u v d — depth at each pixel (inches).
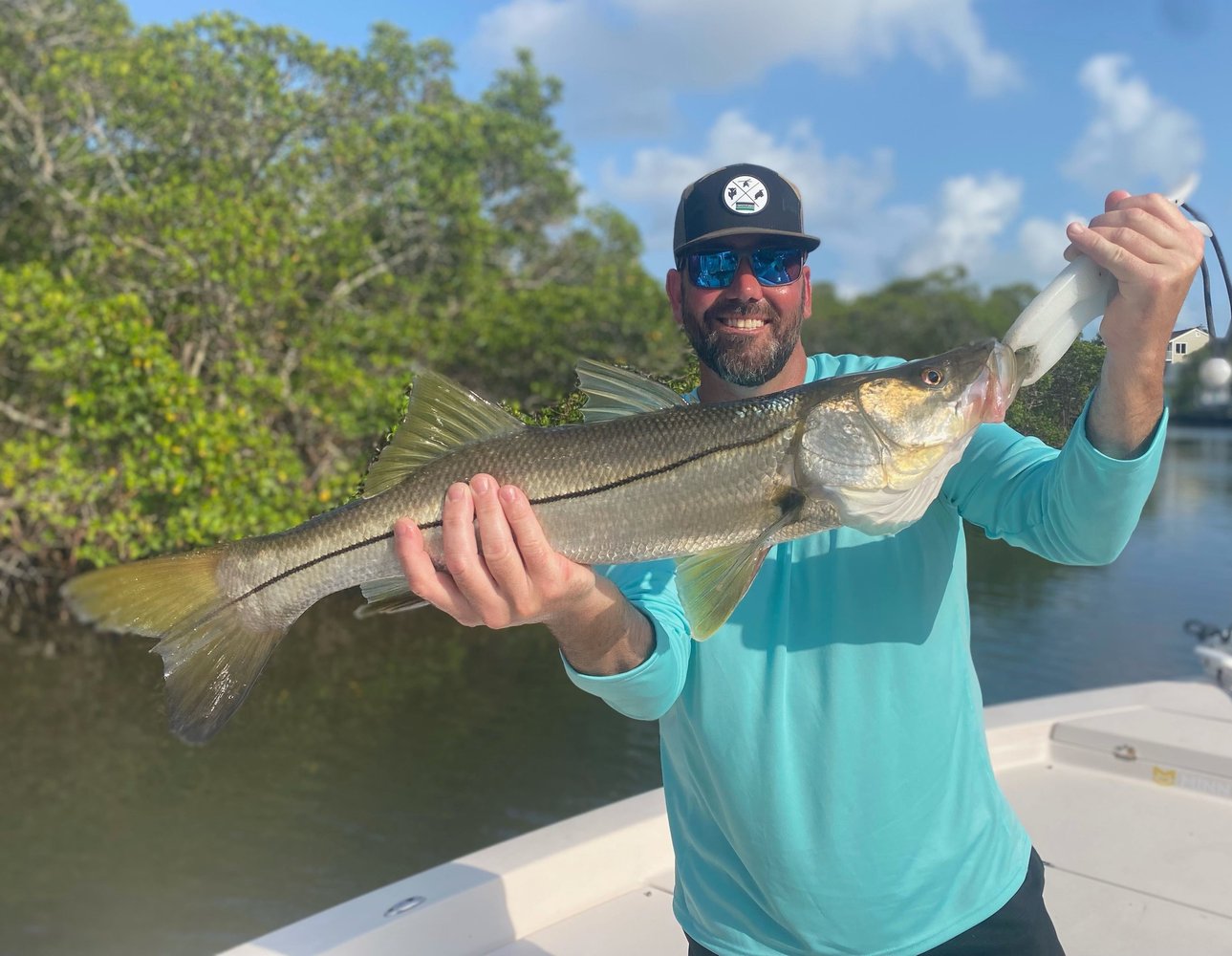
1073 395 76.0
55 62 539.2
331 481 431.8
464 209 660.1
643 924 121.3
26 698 395.9
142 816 307.4
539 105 968.9
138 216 481.4
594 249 903.1
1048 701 175.9
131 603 77.4
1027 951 80.9
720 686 80.7
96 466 443.2
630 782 339.3
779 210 89.9
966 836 79.9
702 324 92.3
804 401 78.7
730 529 78.2
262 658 79.5
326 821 307.6
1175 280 61.3
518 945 117.0
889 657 79.3
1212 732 156.3
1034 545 77.6
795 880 79.0
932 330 1604.3
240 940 239.8
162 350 413.1
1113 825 143.9
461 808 318.3
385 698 421.1
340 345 549.3
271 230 490.6
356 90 656.4
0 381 481.7
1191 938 117.6
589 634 70.6
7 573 485.4
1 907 254.2
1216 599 607.2
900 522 77.6
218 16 564.4
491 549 65.2
